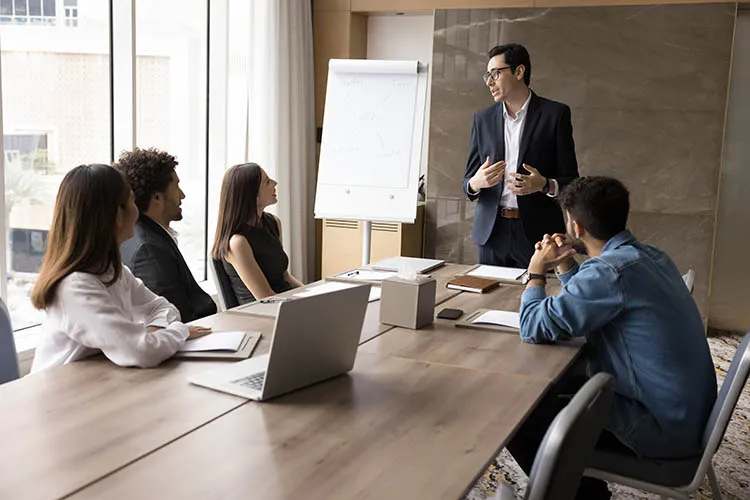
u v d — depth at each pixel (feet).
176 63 17.01
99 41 14.66
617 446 7.34
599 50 17.76
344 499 4.53
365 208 15.98
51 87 13.64
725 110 17.20
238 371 6.79
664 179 17.74
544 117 13.24
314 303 6.17
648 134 17.70
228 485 4.66
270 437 5.43
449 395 6.46
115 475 4.77
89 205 7.04
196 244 18.52
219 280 11.60
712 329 18.95
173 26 16.79
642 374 7.30
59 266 7.02
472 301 10.35
